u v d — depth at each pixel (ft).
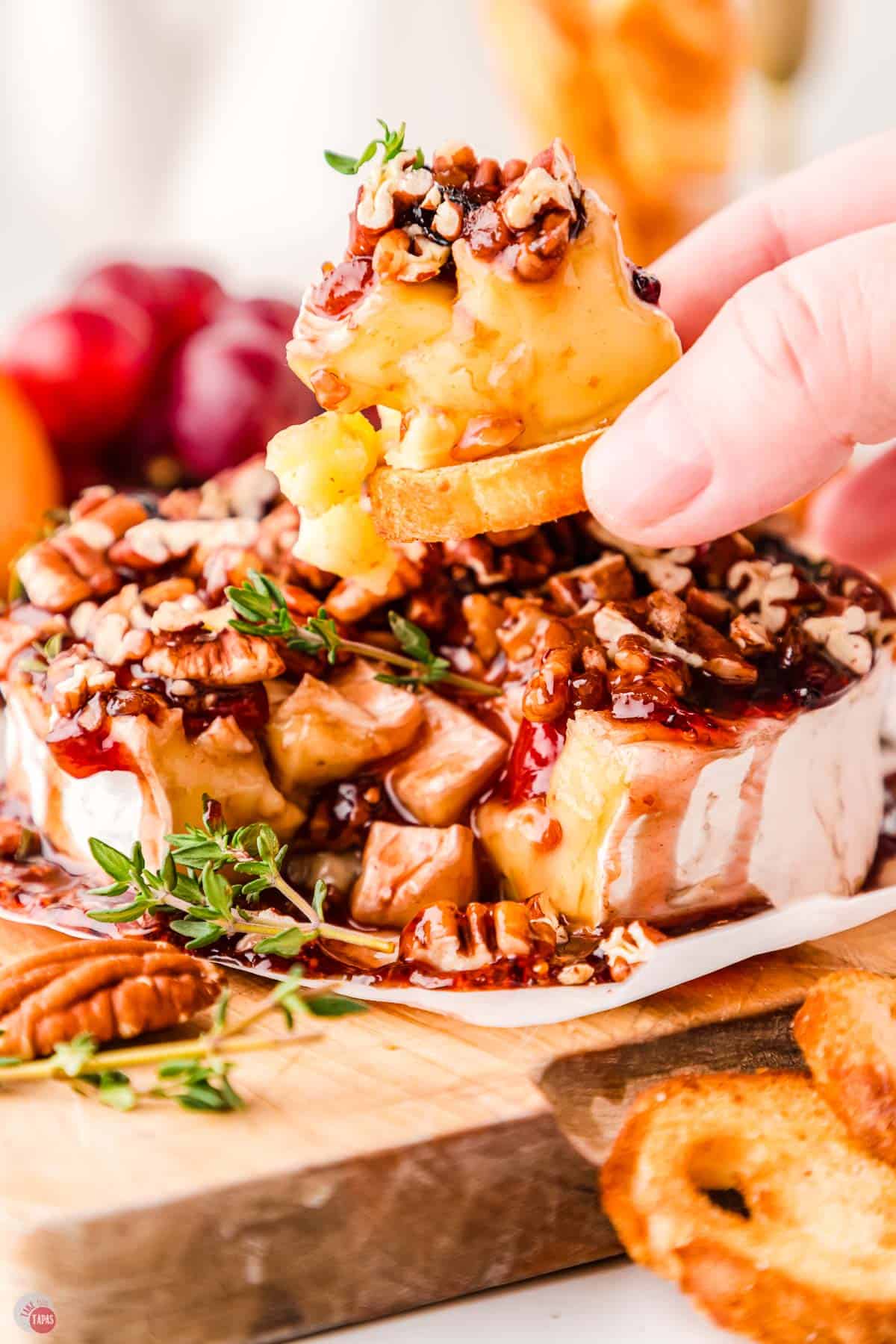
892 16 1.99
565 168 1.02
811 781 1.11
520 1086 1.01
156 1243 0.95
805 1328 0.97
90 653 1.13
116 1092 0.98
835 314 0.99
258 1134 0.98
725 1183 1.02
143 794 1.09
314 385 1.03
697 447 1.00
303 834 1.13
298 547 1.10
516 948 1.06
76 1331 0.96
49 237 2.30
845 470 1.52
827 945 1.11
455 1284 1.00
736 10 1.87
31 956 1.04
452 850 1.09
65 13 2.12
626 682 1.07
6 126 2.23
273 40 2.15
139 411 1.61
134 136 2.22
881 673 1.16
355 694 1.13
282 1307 0.98
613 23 1.86
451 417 1.03
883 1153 1.01
